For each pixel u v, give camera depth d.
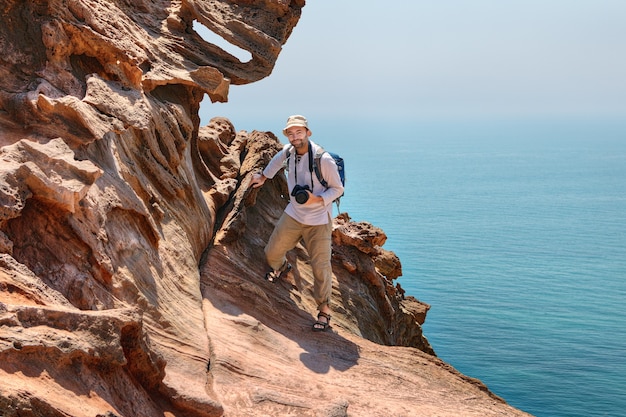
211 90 8.49
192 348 5.82
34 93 5.45
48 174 4.69
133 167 6.41
